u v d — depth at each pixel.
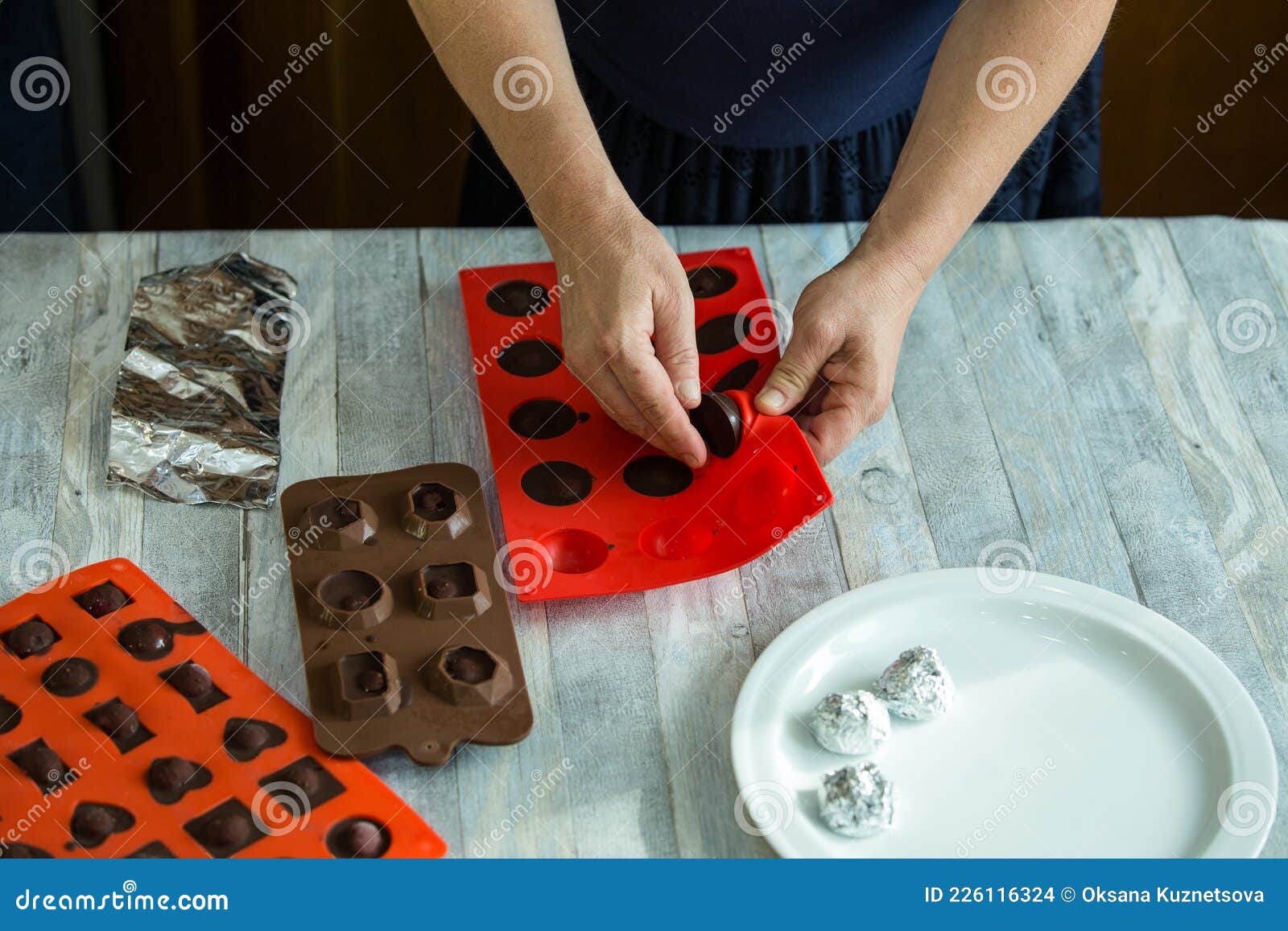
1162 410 1.04
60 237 1.12
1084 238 1.18
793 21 1.10
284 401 1.02
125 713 0.79
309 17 1.81
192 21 1.78
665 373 0.91
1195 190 2.03
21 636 0.82
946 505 0.97
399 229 1.17
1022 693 0.83
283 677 0.84
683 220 1.27
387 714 0.80
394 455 0.99
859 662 0.85
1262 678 0.86
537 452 0.97
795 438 0.92
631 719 0.83
